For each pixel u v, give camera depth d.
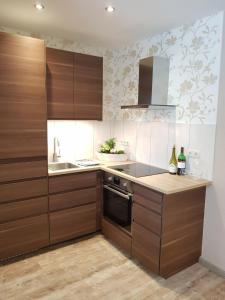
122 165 2.79
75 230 2.65
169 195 1.94
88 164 2.79
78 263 2.28
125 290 1.93
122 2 1.91
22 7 2.01
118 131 3.33
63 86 2.61
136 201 2.21
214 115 2.09
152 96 2.44
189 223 2.14
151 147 2.79
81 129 3.14
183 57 2.33
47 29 2.52
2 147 2.10
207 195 2.20
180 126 2.41
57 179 2.45
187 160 2.35
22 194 2.26
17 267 2.20
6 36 2.01
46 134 2.32
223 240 2.11
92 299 1.83
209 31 2.09
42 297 1.84
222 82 2.01
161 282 2.03
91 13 2.12
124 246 2.43
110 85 3.31
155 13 2.10
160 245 1.98
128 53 3.03
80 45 2.98
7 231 2.22
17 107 2.13
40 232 2.41
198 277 2.10
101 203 2.81
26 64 2.13
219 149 2.08
